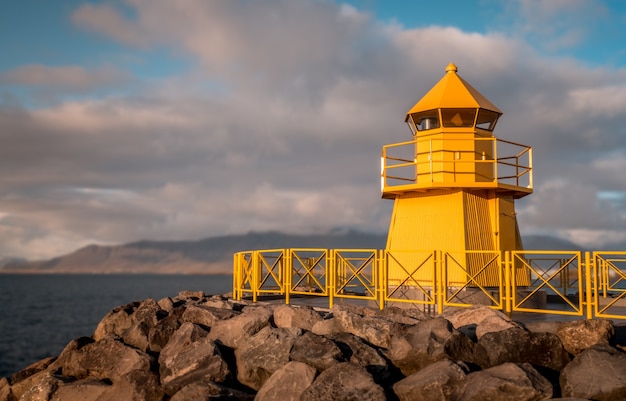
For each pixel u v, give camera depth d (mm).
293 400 11836
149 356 14961
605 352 10812
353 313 14102
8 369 52188
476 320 13578
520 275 18469
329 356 12531
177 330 15688
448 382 11070
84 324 90562
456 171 18844
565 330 12023
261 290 19500
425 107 19312
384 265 16484
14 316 103625
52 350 63812
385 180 19203
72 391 14414
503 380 10438
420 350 12188
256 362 13367
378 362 12531
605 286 19859
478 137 19297
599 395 10195
